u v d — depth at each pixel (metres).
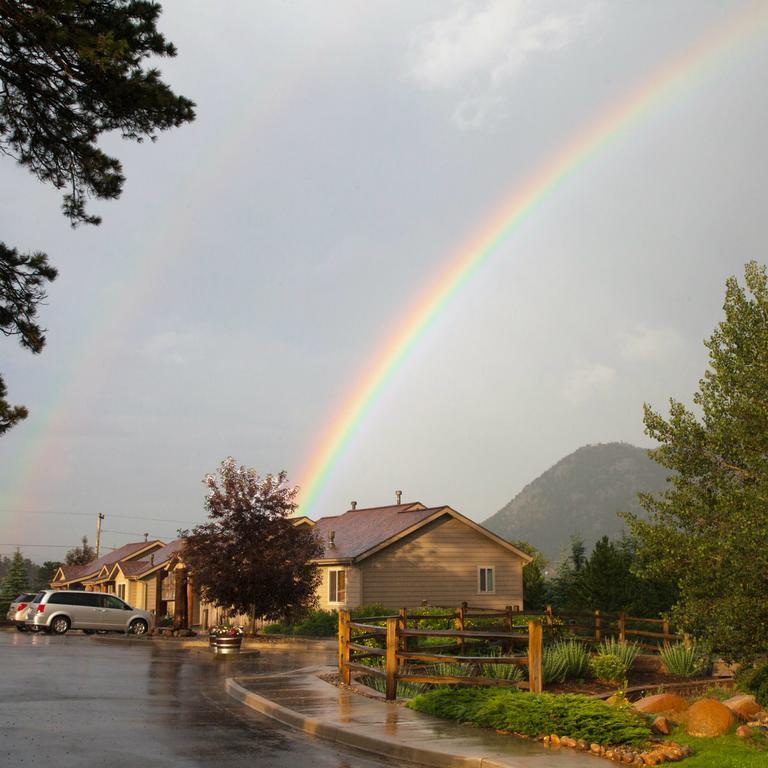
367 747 10.72
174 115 14.98
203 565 32.72
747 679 13.03
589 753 9.76
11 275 15.36
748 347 12.52
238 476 33.44
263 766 9.40
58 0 13.11
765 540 10.98
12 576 88.94
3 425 14.55
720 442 12.58
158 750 10.17
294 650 28.52
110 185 15.80
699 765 8.82
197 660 23.91
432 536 39.12
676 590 33.56
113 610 38.91
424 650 19.42
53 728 11.56
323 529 46.19
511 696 11.70
